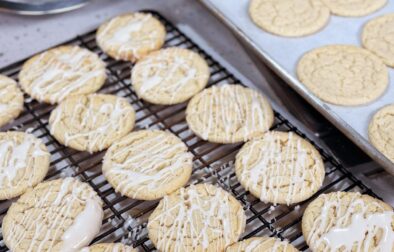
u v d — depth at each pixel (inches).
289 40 28.2
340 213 23.2
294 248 22.7
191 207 23.7
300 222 23.8
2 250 23.5
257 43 28.1
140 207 24.5
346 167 25.2
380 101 25.7
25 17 31.7
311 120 26.7
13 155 25.4
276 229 23.4
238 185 24.7
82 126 26.3
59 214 23.7
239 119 26.2
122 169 24.8
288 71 27.1
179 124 27.1
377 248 22.3
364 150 23.8
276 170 24.5
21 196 24.4
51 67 28.4
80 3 31.2
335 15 29.1
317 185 24.1
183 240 22.9
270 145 25.3
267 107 26.5
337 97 25.8
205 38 30.4
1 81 27.9
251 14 29.1
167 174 24.6
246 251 22.6
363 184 24.4
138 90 27.5
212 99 27.0
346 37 28.2
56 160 25.6
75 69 28.3
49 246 22.9
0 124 26.7
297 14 29.0
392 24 28.4
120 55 28.9
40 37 30.8
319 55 27.4
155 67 28.2
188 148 25.9
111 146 25.7
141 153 25.3
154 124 26.7
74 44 30.3
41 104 27.8
